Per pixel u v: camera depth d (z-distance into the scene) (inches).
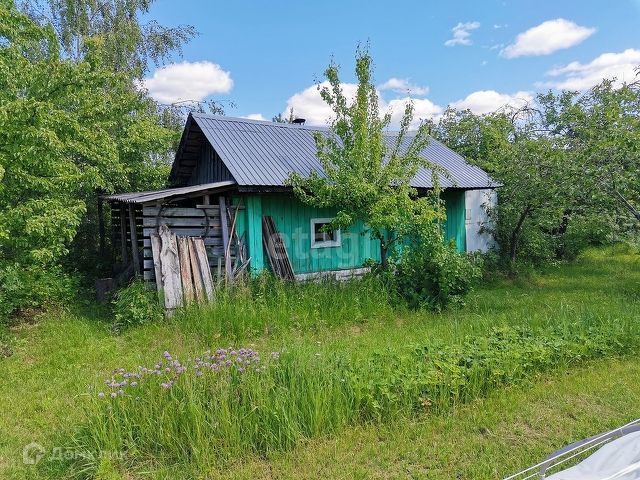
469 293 364.5
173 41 668.7
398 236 348.8
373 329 285.0
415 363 189.3
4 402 187.5
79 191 418.9
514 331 233.8
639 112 343.0
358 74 329.1
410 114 342.6
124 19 632.4
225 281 320.5
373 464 141.3
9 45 275.3
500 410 172.1
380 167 329.7
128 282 363.6
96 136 377.7
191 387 153.9
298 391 159.2
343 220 314.3
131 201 305.9
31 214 255.6
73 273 402.6
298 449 147.0
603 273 483.8
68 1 592.7
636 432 97.2
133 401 151.3
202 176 471.2
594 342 225.0
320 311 302.0
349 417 161.8
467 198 529.7
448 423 162.7
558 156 368.2
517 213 510.3
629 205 342.6
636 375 202.5
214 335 260.4
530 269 486.9
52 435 159.6
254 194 357.7
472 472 135.0
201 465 136.5
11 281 281.1
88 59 367.9
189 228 335.9
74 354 241.0
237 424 147.0
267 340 262.8
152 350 247.1
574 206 398.0
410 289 338.0
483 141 673.6
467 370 185.6
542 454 144.0
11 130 245.9
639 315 266.2
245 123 445.4
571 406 175.5
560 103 553.9
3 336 261.6
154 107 645.3
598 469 88.3
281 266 362.6
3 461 146.3
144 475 134.9
